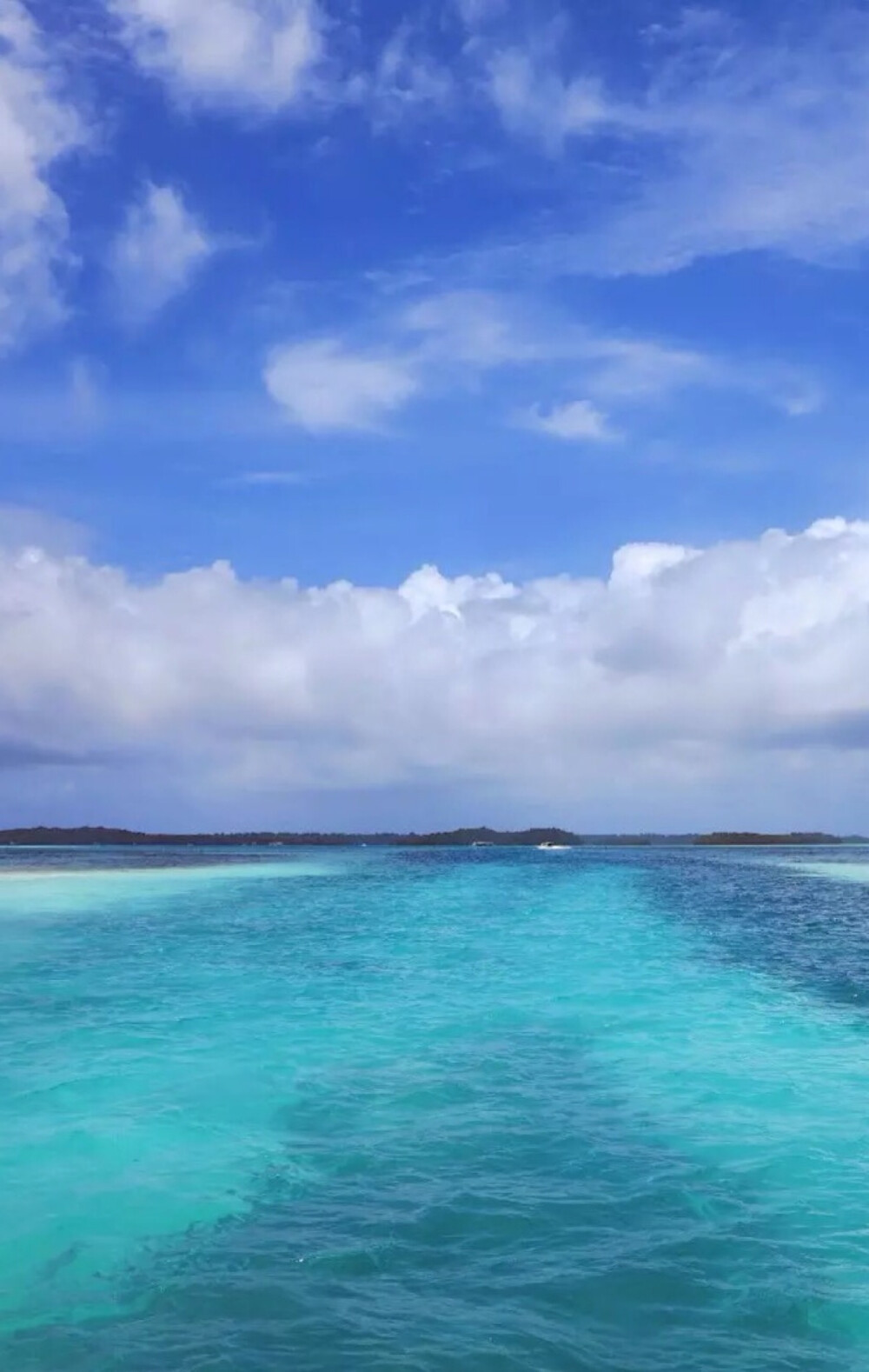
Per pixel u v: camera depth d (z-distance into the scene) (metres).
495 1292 6.63
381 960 22.66
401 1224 7.72
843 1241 7.47
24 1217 7.86
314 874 63.38
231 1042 13.98
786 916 35.16
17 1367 5.69
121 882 50.72
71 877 53.34
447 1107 10.85
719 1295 6.61
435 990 18.44
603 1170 8.92
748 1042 14.16
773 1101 11.14
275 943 25.91
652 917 34.41
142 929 28.95
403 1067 12.61
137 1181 8.62
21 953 23.72
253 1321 6.25
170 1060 12.88
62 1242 7.42
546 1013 16.33
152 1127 10.09
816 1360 5.87
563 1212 7.97
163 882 50.88
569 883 54.53
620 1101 11.13
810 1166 9.04
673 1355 5.88
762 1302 6.52
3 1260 7.12
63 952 23.86
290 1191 8.41
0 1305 6.47
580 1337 6.07
